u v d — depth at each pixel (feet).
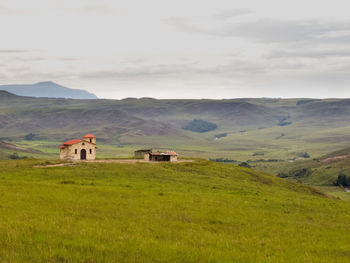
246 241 103.55
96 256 68.80
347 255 98.99
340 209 193.77
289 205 188.24
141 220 120.78
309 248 102.63
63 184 196.24
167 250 77.92
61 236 83.46
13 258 63.62
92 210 131.34
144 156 408.87
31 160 323.98
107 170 274.98
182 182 250.78
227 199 186.50
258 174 361.92
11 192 154.30
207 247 88.48
